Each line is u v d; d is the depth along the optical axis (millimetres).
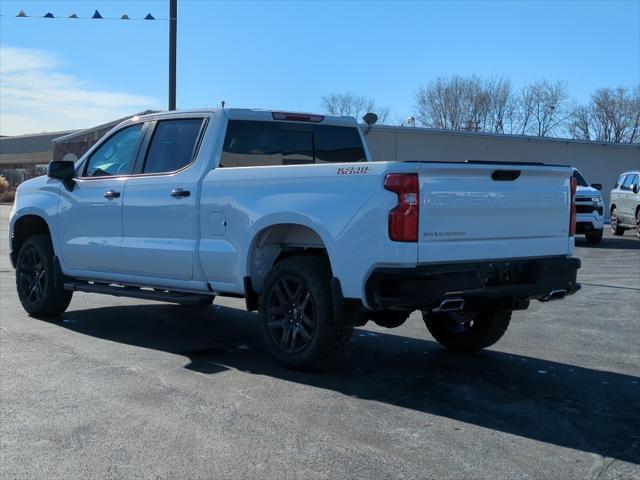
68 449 4211
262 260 6129
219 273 6250
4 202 51188
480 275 5309
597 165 37125
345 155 7469
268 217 5793
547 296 5781
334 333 5582
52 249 8055
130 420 4695
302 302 5793
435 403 5141
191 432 4484
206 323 8070
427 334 7664
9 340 7000
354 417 4793
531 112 58594
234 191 6102
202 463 4012
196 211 6387
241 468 3947
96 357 6348
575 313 8953
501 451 4223
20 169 63125
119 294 7035
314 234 5895
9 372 5820
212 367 6051
